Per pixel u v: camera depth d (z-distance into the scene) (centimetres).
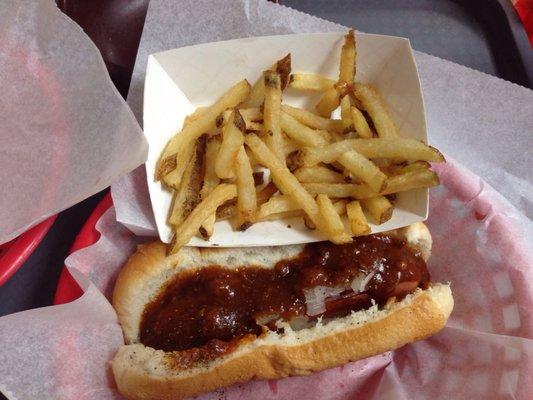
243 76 27
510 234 25
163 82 26
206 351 23
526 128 27
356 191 24
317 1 30
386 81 26
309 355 24
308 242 25
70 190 23
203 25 26
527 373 22
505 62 30
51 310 22
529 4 33
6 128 24
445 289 25
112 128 23
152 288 25
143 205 25
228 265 25
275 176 24
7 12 23
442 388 25
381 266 25
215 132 26
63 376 23
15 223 24
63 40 23
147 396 23
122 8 27
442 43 30
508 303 25
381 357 26
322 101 26
